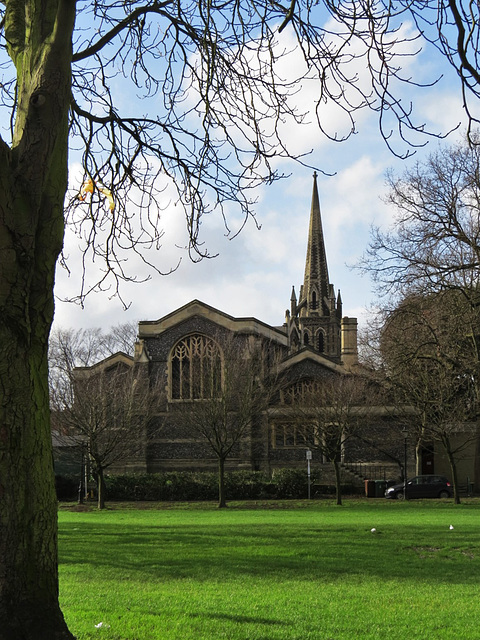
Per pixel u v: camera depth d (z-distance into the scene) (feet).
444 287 124.77
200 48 34.99
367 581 45.93
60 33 24.31
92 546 61.00
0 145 22.18
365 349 174.60
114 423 150.10
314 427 154.81
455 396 138.92
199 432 152.56
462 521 87.81
